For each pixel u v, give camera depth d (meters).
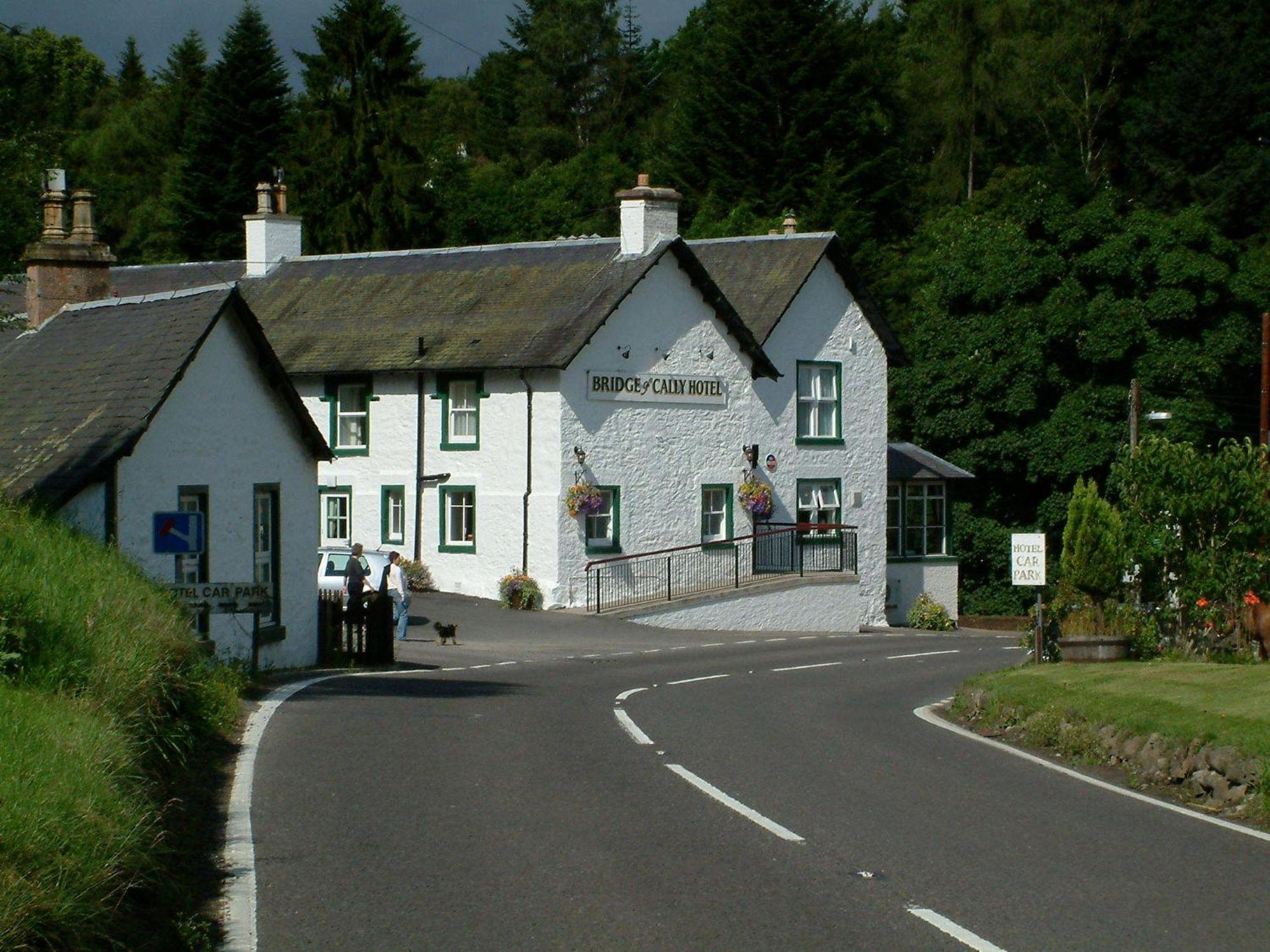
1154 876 10.19
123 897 8.43
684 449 42.75
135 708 12.43
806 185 64.06
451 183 72.75
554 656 29.94
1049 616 23.77
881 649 33.75
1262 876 10.27
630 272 41.50
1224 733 14.15
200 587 19.28
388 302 45.12
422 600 40.62
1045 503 51.69
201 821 11.42
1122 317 50.41
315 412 44.31
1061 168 59.47
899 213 65.56
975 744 16.91
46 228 27.06
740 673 26.09
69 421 22.27
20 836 8.03
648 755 15.24
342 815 11.79
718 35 67.06
